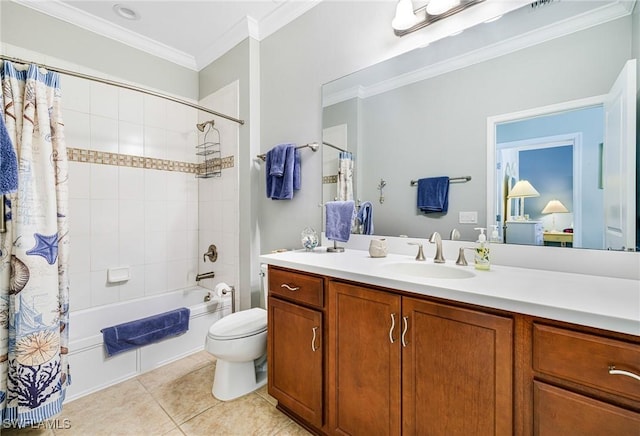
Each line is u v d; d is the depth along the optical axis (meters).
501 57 1.25
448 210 1.40
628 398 0.62
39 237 1.35
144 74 2.40
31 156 1.37
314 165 1.92
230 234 2.40
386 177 1.60
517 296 0.78
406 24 1.44
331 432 1.21
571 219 1.10
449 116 1.39
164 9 2.02
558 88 1.12
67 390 1.57
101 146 2.17
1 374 1.28
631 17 0.99
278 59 2.12
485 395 0.81
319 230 1.90
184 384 1.74
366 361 1.08
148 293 2.43
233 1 1.95
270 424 1.40
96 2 1.94
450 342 0.88
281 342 1.41
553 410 0.71
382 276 1.02
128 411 1.49
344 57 1.75
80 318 2.02
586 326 0.67
